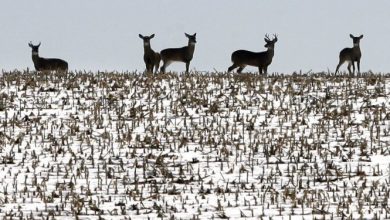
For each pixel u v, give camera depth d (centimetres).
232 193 4422
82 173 4859
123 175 4812
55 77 8300
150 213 4028
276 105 6831
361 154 5200
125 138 5628
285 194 4253
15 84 7806
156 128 5919
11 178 4750
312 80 7944
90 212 4059
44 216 3959
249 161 5100
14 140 5581
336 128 5997
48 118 6353
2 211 4044
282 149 5344
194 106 6762
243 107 6712
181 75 8494
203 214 3978
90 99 7081
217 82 7925
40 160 5162
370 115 6334
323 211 3947
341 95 7150
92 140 5681
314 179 4609
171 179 4741
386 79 8250
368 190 4412
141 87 7694
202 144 5516
